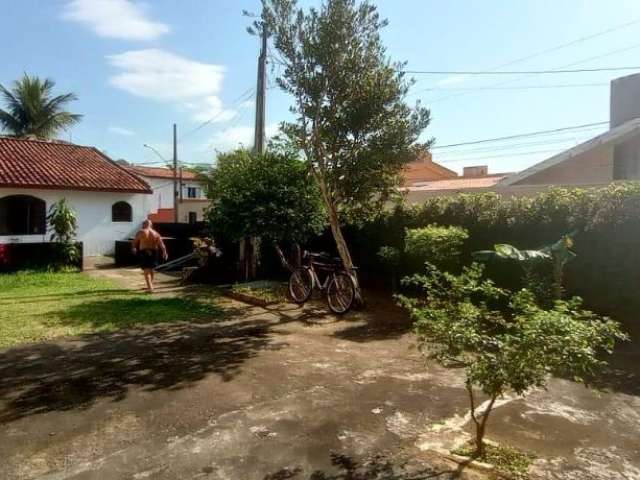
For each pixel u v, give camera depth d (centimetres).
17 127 2962
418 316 358
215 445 346
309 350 602
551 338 294
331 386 471
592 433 367
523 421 388
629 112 1198
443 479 300
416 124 817
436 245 818
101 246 1752
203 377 496
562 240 651
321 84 786
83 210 1703
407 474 306
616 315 654
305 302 920
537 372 300
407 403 427
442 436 361
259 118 1143
